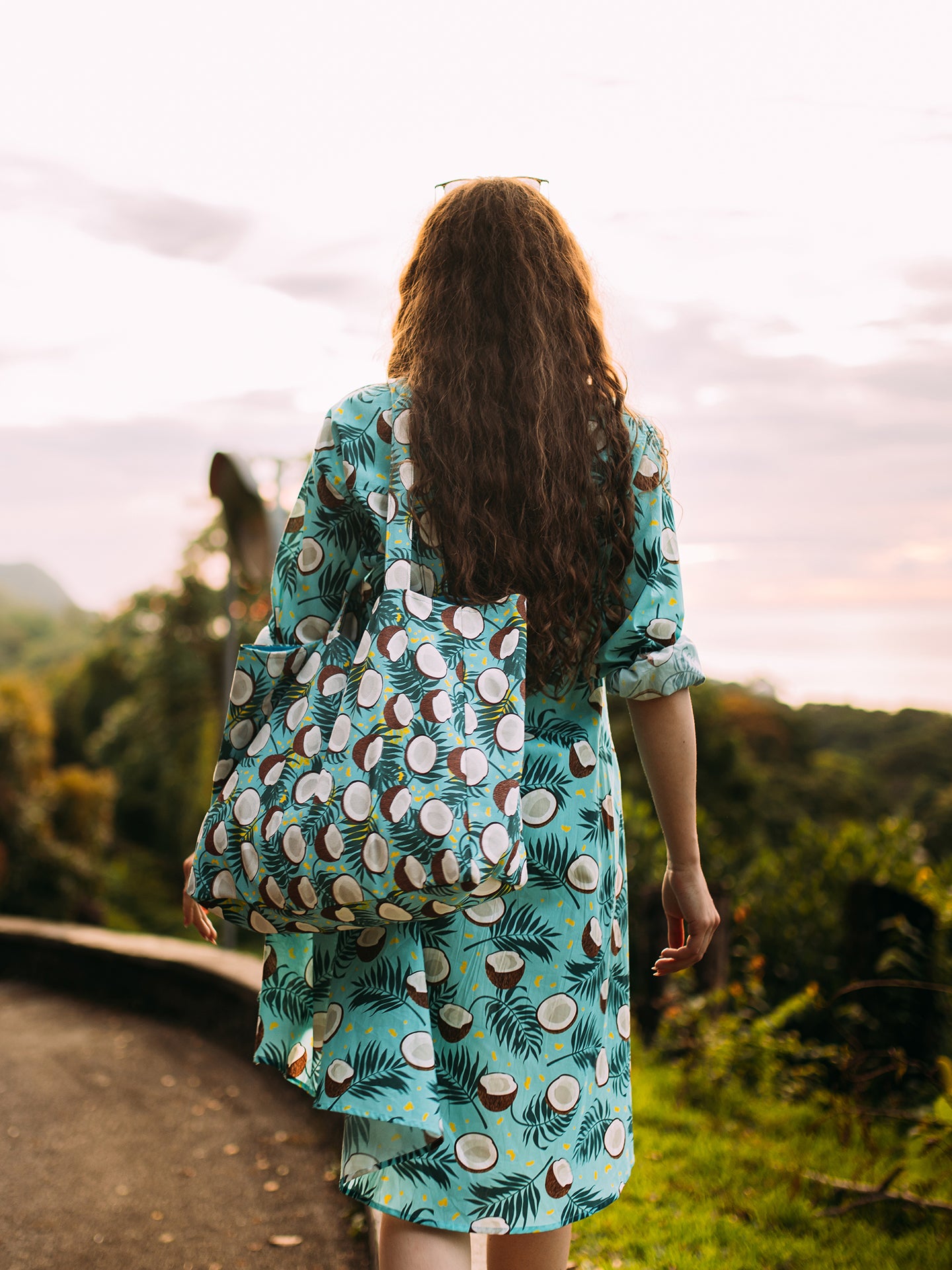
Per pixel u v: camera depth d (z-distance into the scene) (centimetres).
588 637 128
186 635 3259
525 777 127
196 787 3462
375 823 109
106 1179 285
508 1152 122
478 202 136
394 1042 117
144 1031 441
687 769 127
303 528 129
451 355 129
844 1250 239
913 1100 345
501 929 125
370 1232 240
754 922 447
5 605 13925
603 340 137
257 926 120
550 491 125
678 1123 336
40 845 2808
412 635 118
